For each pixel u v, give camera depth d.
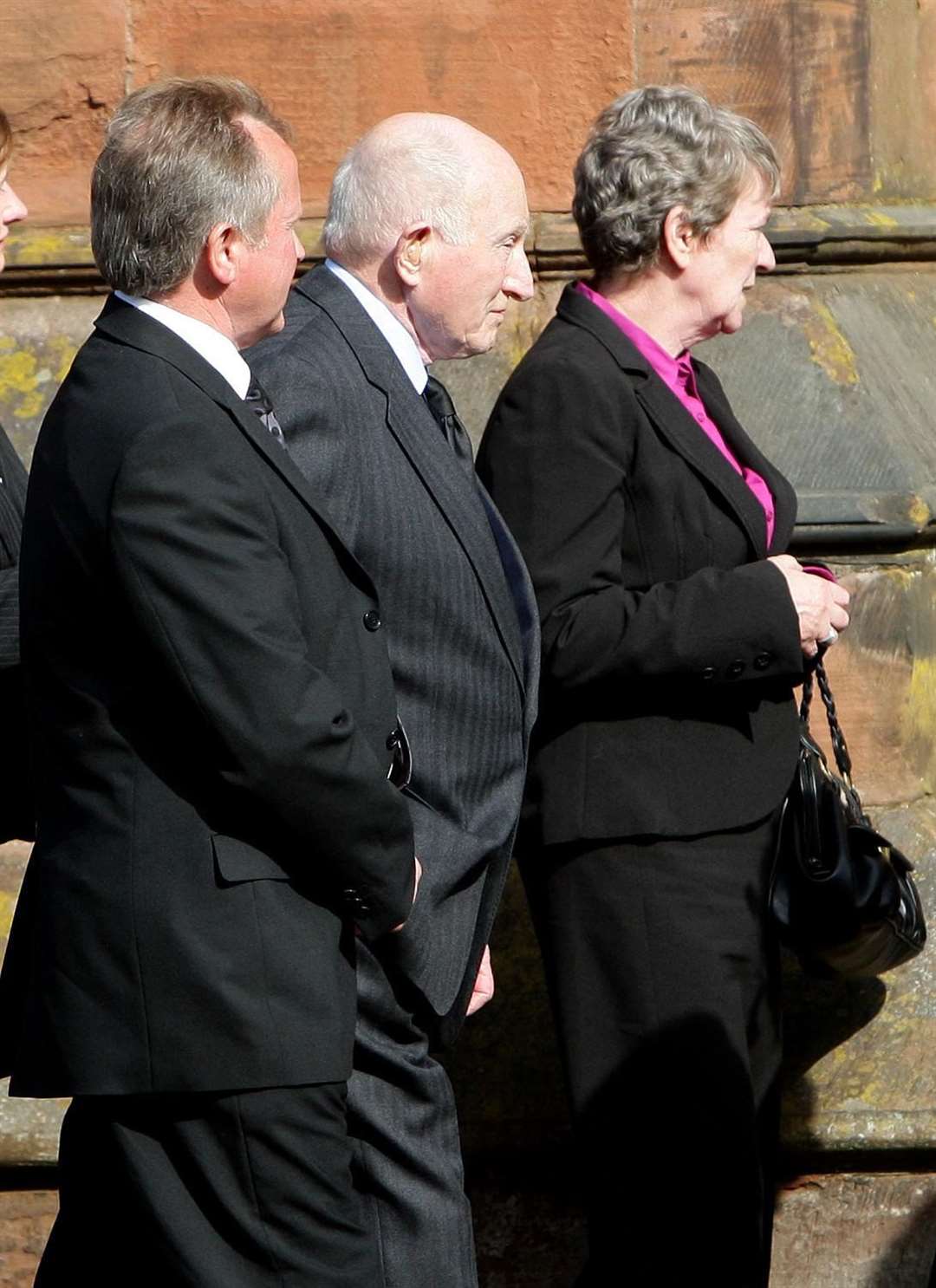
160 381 7.84
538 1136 12.43
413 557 9.02
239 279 8.24
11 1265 12.32
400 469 9.10
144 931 7.67
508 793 9.54
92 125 14.33
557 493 9.66
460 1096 12.42
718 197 9.98
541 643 9.70
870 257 14.60
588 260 10.50
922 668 13.51
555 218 14.43
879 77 14.76
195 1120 7.86
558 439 9.70
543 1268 12.62
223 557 7.61
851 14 14.57
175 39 14.27
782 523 10.62
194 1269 7.82
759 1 14.40
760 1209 10.01
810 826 10.24
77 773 7.89
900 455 13.35
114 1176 8.09
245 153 8.17
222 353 8.27
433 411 9.85
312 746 7.64
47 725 8.02
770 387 13.58
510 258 9.63
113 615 7.72
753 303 14.08
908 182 15.07
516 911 12.76
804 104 14.50
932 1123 12.43
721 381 13.59
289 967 7.80
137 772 7.79
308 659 8.09
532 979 12.62
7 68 14.21
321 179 14.41
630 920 9.82
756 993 10.14
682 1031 9.76
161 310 8.22
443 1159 9.36
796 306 14.11
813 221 14.31
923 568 13.48
